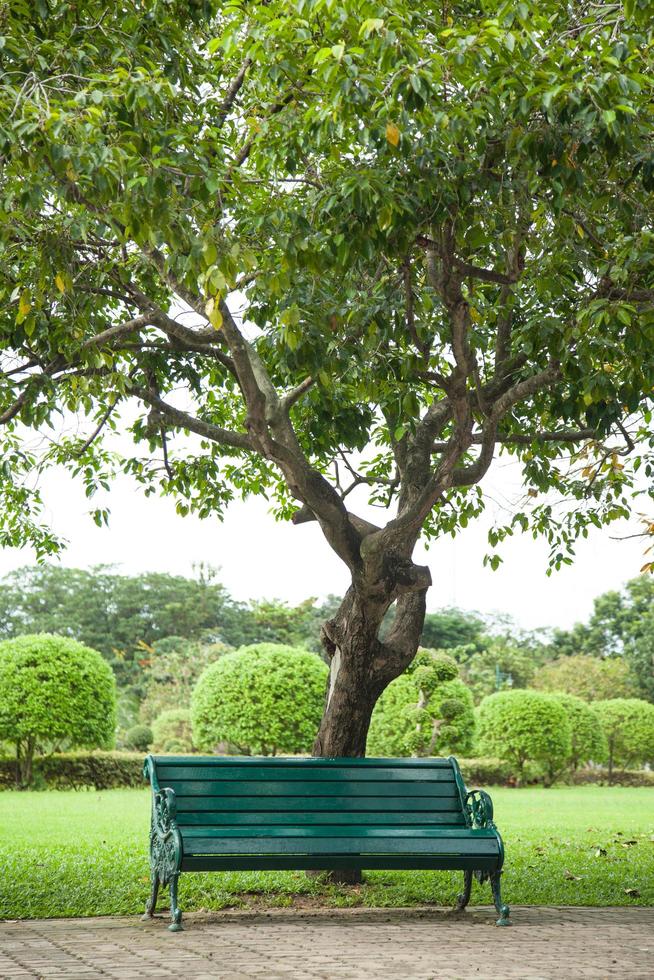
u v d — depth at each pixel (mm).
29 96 5750
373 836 6594
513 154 5996
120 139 5773
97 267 7852
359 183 5637
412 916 6969
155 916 6836
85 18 6848
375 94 5434
